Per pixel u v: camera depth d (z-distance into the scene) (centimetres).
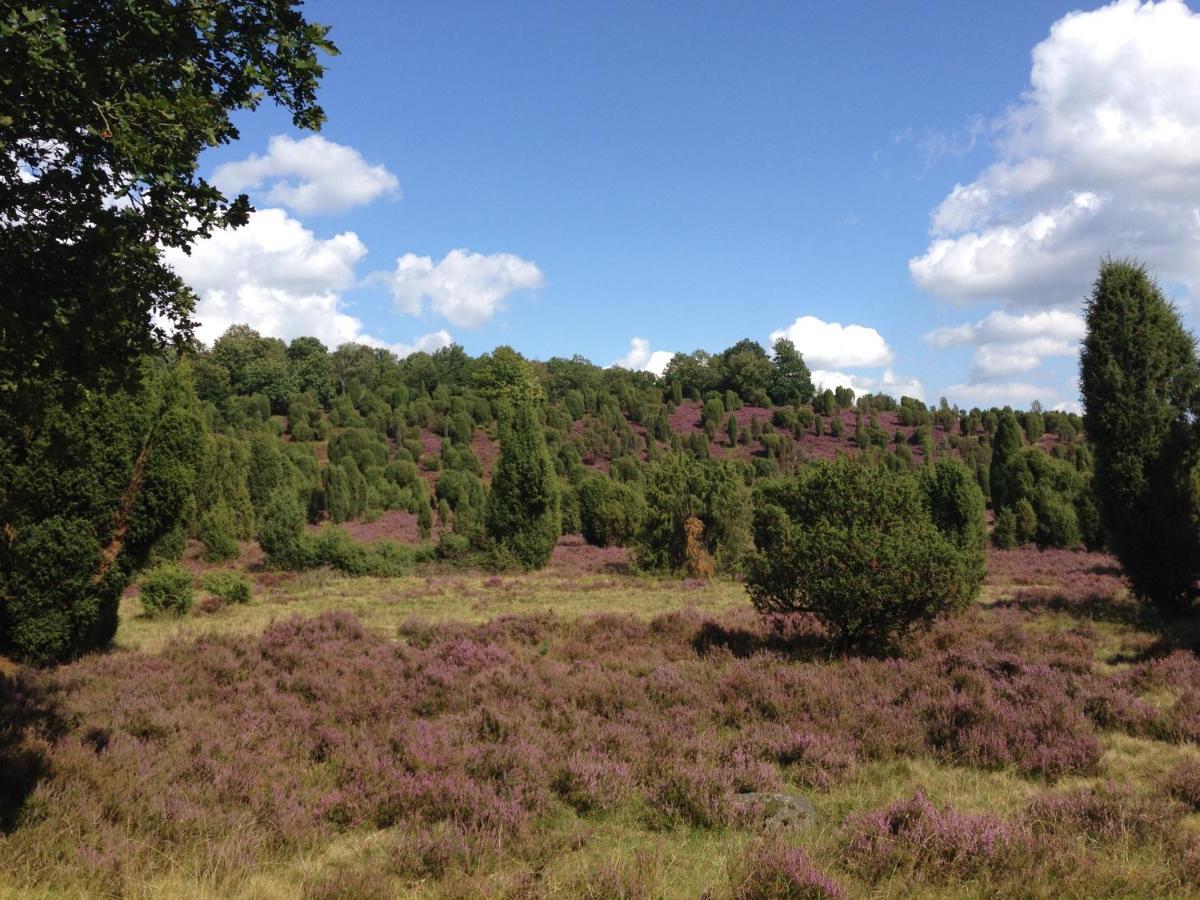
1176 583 1573
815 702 891
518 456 3055
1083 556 3103
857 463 1273
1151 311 1609
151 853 503
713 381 10444
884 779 688
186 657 1118
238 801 619
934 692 902
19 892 437
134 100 381
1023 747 720
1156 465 1584
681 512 2783
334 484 4881
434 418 8106
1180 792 598
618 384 10250
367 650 1235
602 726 824
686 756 737
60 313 409
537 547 3048
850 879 461
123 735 722
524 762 679
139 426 1170
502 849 528
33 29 327
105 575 1145
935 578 1118
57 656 1116
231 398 7681
